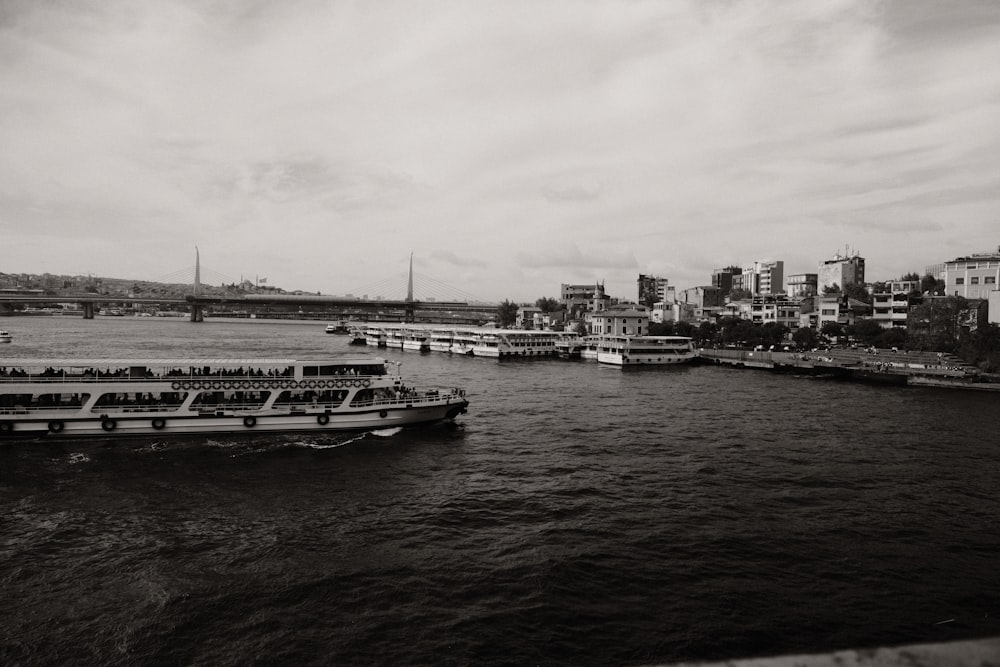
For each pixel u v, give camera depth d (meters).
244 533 38.03
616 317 186.62
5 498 43.47
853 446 62.41
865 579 33.38
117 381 58.53
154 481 47.88
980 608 30.58
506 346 167.12
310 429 62.25
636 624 28.56
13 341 186.00
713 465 54.50
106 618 28.30
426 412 67.19
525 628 28.06
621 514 42.19
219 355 150.62
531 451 58.88
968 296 168.38
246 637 27.08
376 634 27.42
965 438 66.94
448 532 38.66
